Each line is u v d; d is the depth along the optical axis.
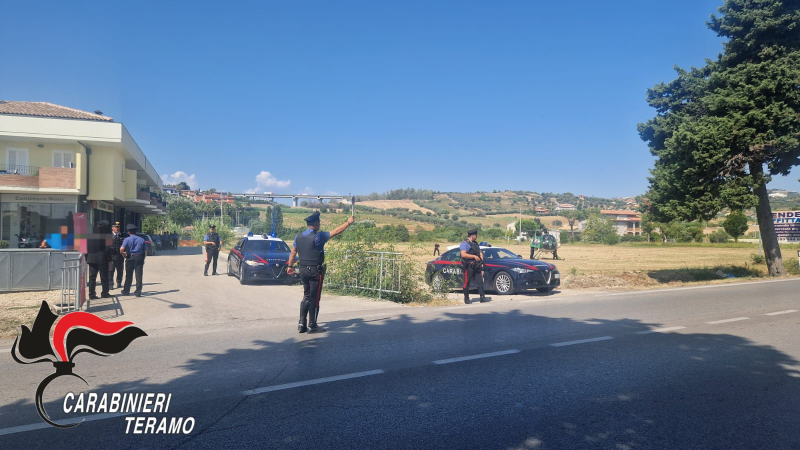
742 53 16.89
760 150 15.77
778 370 5.82
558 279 13.70
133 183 36.41
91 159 29.91
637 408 4.58
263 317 9.48
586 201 189.75
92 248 11.48
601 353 6.60
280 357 6.32
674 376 5.57
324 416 4.32
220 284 15.35
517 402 4.71
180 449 3.66
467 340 7.37
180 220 74.12
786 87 15.45
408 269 12.15
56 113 29.75
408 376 5.52
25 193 27.97
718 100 16.27
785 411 4.53
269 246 16.66
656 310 10.36
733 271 20.36
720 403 4.72
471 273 11.55
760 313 9.95
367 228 13.49
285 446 3.71
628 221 113.88
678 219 17.08
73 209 28.91
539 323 8.83
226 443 3.76
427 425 4.14
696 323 8.82
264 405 4.58
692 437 3.96
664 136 18.31
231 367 5.83
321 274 7.96
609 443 3.83
